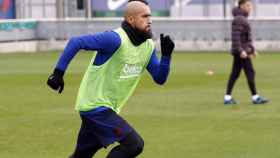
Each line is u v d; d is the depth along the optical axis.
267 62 51.25
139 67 15.02
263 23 60.06
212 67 47.88
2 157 20.23
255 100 30.86
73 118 27.16
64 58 14.12
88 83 14.82
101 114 14.77
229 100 30.86
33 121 26.48
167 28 61.72
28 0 77.31
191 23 61.53
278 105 30.38
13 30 62.00
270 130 24.20
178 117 27.25
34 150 21.22
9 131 24.41
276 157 19.92
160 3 77.12
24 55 59.19
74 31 63.22
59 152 20.97
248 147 21.33
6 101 32.19
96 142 15.27
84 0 78.12
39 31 63.72
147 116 27.56
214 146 21.53
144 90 35.97
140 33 14.59
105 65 14.63
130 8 14.52
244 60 30.48
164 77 15.19
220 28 61.06
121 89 14.95
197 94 34.34
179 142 22.20
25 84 39.03
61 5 73.50
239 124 25.48
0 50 61.16
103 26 62.69
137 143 14.67
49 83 14.13
